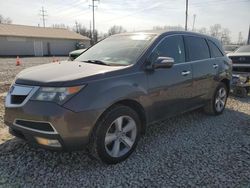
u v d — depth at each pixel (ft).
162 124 17.24
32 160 11.78
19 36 132.77
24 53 136.46
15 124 10.96
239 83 26.66
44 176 10.61
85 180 10.42
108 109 11.09
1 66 63.77
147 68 12.71
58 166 11.37
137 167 11.49
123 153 11.95
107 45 15.26
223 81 19.80
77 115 10.09
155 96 13.12
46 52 145.89
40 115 10.02
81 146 10.53
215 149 13.51
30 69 12.60
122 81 11.53
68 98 10.07
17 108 10.64
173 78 14.12
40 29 154.81
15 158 11.90
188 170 11.34
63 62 13.94
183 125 17.13
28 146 13.04
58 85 10.18
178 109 15.11
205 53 17.66
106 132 11.04
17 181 10.21
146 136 15.06
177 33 15.46
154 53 13.42
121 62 12.89
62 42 152.76
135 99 11.97
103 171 11.09
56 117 9.86
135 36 14.98
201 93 16.98
